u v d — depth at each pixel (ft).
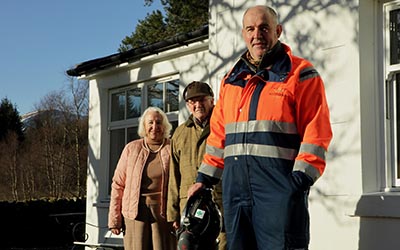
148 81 28.14
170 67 26.30
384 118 15.80
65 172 104.37
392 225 14.60
